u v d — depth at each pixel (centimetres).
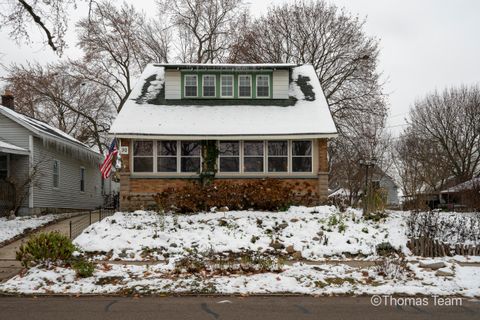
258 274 1092
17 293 951
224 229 1546
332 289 972
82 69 3709
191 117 2194
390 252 1378
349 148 3397
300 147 2138
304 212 1806
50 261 1174
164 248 1397
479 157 4412
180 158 2120
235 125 2125
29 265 1170
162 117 2180
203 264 1166
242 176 2120
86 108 4112
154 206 2023
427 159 3925
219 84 2373
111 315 787
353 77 3419
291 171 2123
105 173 2048
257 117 2197
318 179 2106
